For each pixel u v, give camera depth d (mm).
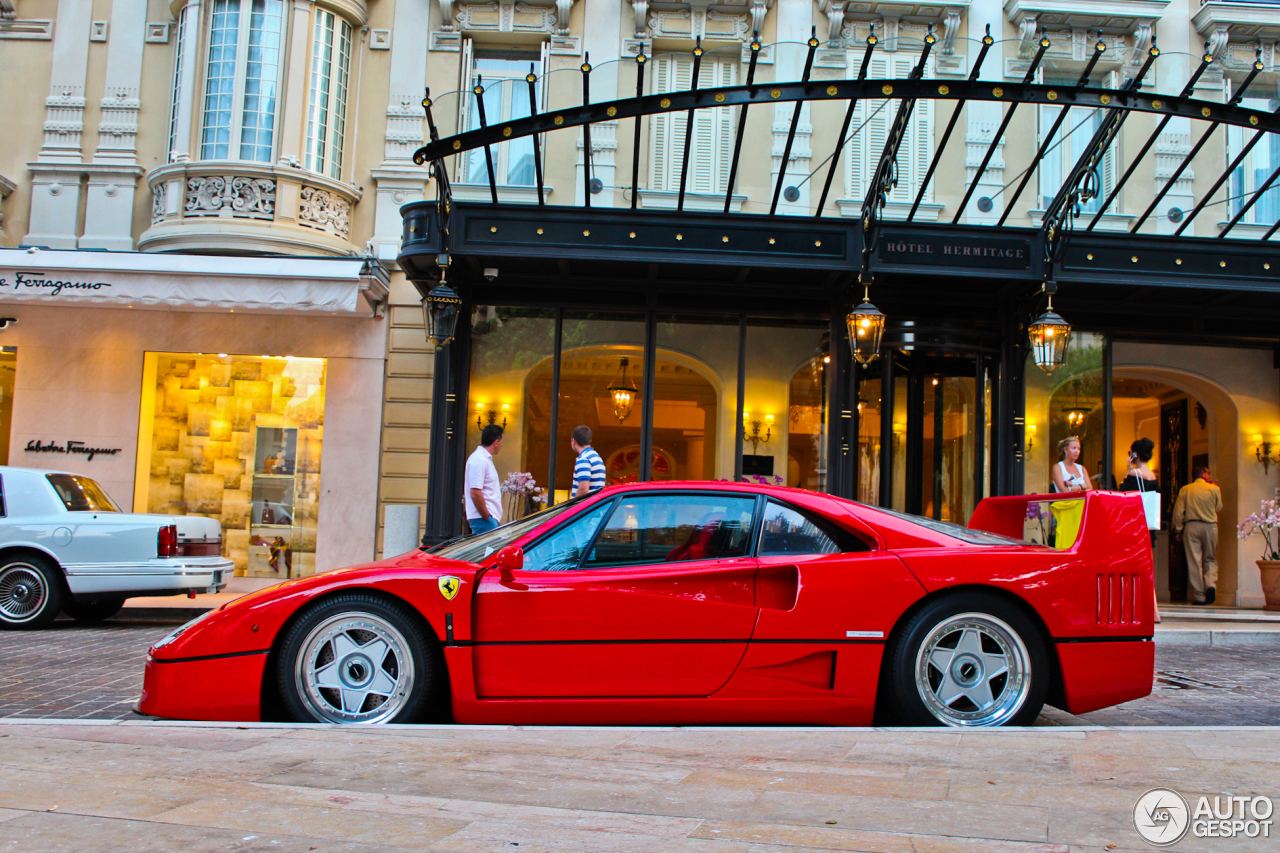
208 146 11977
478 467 8328
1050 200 10812
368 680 4086
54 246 12297
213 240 11602
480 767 3115
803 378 11336
